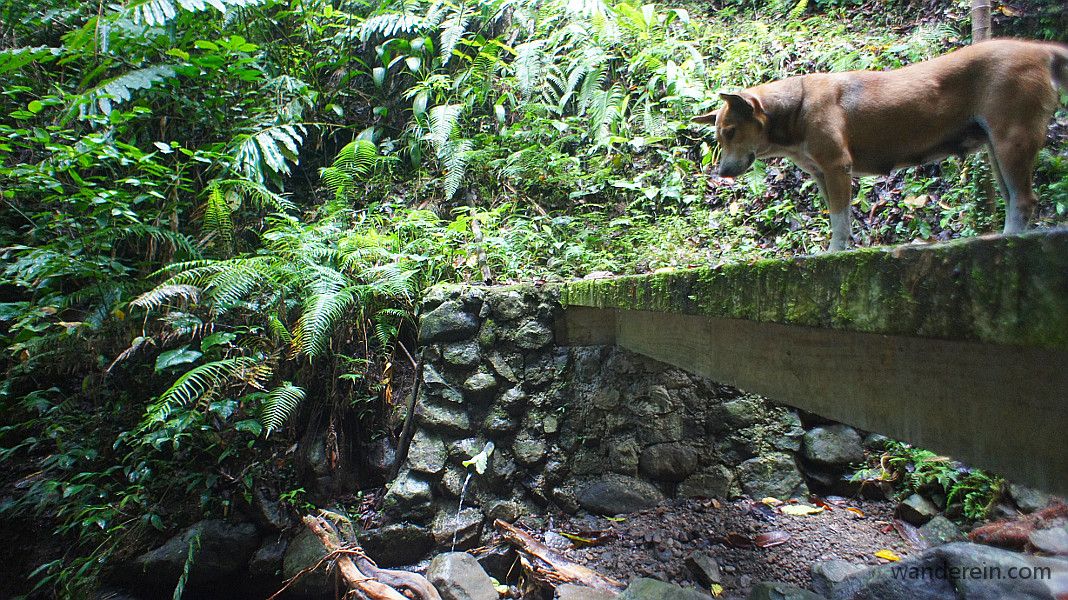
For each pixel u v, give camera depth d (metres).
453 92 5.57
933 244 0.78
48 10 5.32
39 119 4.83
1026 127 1.47
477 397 3.47
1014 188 1.50
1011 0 3.01
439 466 3.37
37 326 3.96
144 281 4.28
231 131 5.16
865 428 1.19
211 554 3.35
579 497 3.26
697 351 2.13
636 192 4.71
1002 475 0.85
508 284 3.78
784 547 2.80
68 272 3.95
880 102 1.69
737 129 1.91
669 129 4.88
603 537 3.02
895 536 2.83
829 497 3.18
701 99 4.88
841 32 5.23
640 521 3.09
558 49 5.57
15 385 4.18
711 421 3.30
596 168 4.89
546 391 3.44
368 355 3.79
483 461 3.31
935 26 4.82
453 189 4.73
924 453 3.05
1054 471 0.76
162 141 5.04
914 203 3.79
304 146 5.67
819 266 1.03
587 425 3.37
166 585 3.39
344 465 3.63
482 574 2.93
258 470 3.59
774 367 1.56
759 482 3.19
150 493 3.59
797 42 5.17
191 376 3.40
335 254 3.98
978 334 0.70
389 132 5.75
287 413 3.45
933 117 1.64
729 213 4.40
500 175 5.00
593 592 2.59
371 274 3.82
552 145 4.95
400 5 5.89
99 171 4.68
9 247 4.09
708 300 1.52
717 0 6.26
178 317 3.79
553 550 2.99
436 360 3.56
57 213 4.38
